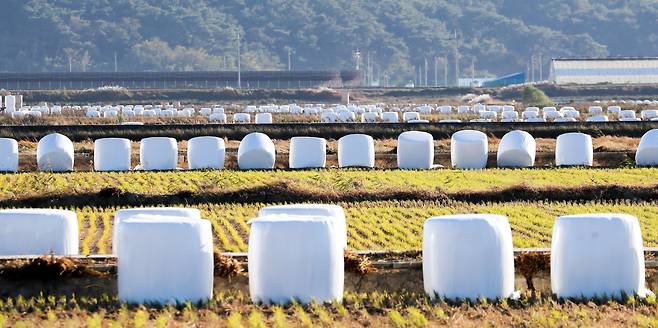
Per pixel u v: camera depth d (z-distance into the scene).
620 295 51.75
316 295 50.44
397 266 57.09
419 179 98.94
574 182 95.88
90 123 178.12
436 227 51.50
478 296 51.19
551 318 48.47
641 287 52.44
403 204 85.75
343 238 60.19
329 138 143.00
